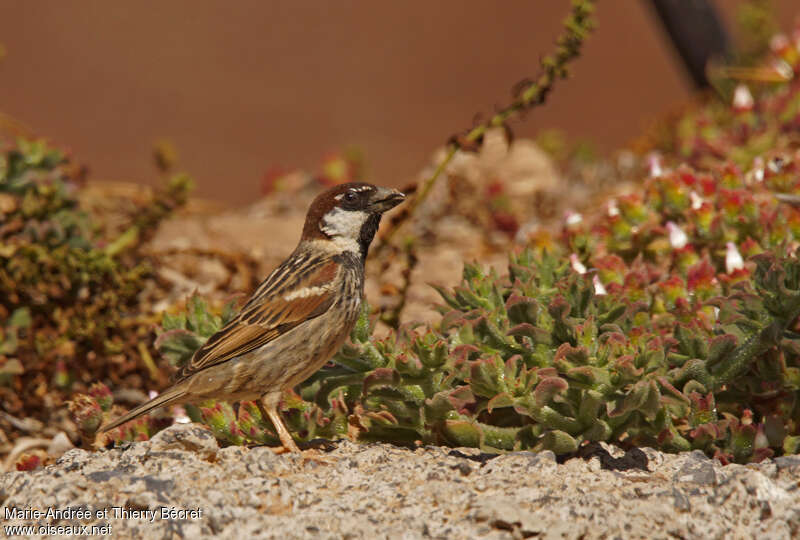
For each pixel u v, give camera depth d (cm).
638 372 761
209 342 833
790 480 734
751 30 1828
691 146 1406
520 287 888
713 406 807
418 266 1462
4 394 1093
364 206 904
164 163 1517
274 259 1473
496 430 809
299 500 701
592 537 661
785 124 1366
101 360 1134
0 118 1334
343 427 852
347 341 867
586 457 791
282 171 1923
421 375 815
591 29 1082
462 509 689
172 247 1454
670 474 761
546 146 1978
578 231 1066
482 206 1614
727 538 679
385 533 662
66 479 718
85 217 1184
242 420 855
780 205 1009
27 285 1115
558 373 791
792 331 859
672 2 1986
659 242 1053
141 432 904
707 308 918
